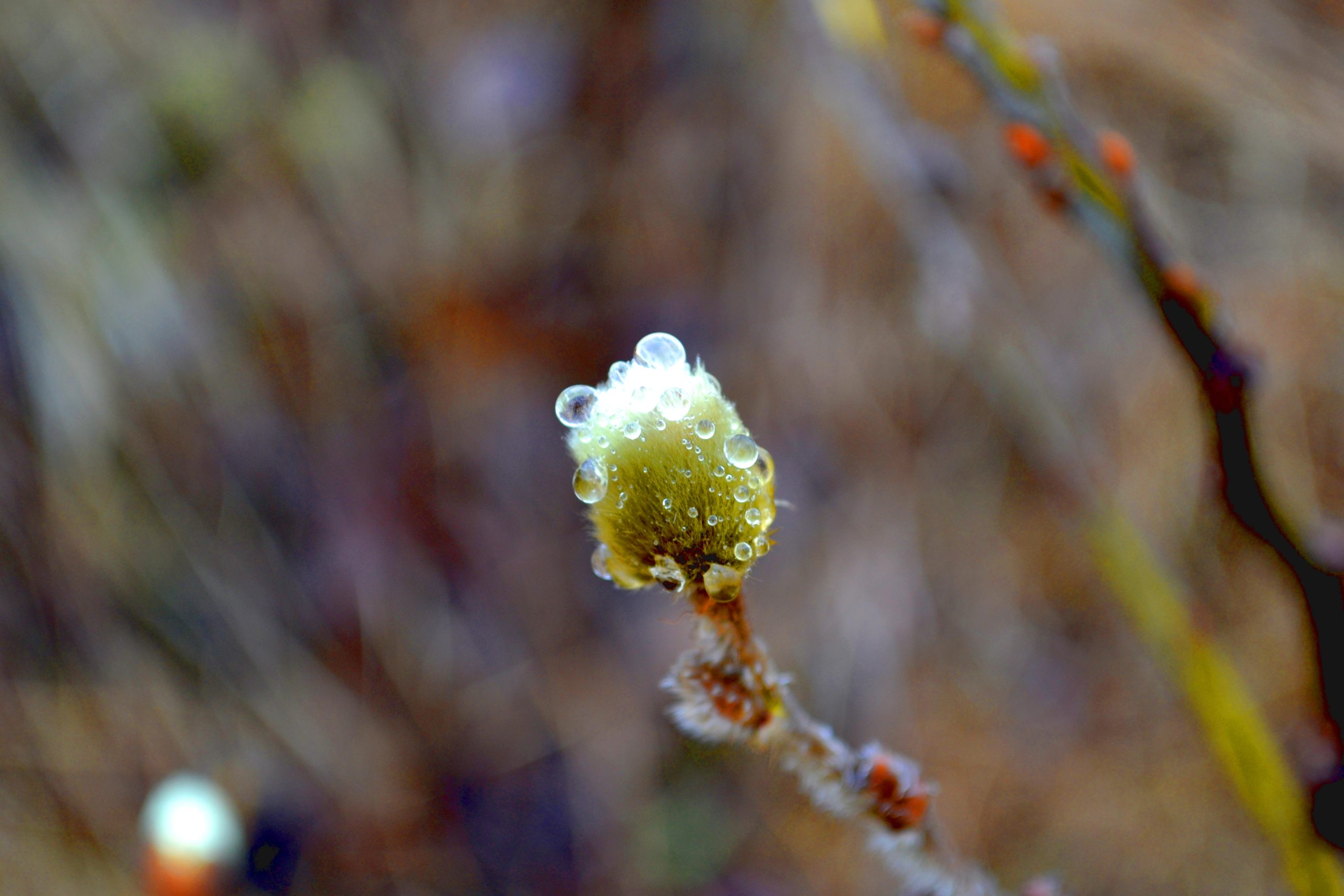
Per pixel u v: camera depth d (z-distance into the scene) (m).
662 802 0.49
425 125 0.59
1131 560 0.34
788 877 0.47
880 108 0.38
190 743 0.49
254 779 0.49
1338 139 0.46
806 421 0.54
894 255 0.53
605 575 0.21
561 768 0.50
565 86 0.60
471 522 0.55
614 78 0.59
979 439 0.52
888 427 0.53
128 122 0.56
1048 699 0.48
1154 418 0.47
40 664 0.50
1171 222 0.47
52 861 0.46
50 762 0.48
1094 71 0.50
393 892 0.48
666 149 0.58
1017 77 0.26
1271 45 0.47
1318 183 0.48
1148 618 0.33
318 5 0.60
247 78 0.58
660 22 0.59
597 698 0.51
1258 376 0.25
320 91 0.59
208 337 0.55
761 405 0.55
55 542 0.51
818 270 0.54
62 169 0.55
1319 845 0.27
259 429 0.55
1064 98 0.26
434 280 0.57
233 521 0.53
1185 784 0.44
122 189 0.55
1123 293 0.49
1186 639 0.32
